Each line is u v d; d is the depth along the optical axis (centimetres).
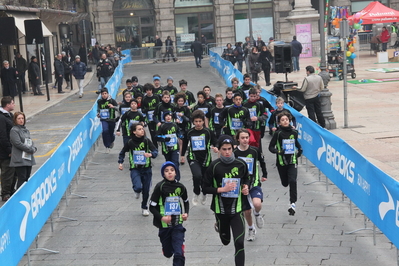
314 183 1130
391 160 1195
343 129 1552
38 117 2130
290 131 921
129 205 1038
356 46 3800
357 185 826
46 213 835
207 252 790
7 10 2442
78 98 2653
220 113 1202
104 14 4356
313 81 1533
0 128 1041
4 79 2416
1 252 616
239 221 695
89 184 1197
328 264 729
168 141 1106
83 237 879
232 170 694
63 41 3838
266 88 2456
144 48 4069
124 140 1312
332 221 901
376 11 3241
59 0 3394
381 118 1669
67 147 1045
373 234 795
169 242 705
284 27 4428
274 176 1191
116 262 770
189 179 1193
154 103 1418
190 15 4434
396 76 2573
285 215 938
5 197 1077
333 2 4525
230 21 4416
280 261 745
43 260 791
